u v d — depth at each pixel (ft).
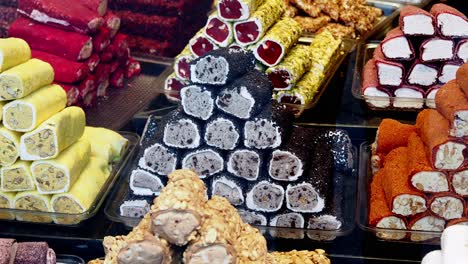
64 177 1.98
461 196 1.89
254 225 1.96
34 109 1.93
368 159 2.27
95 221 2.03
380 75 2.53
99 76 2.72
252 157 1.90
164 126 1.94
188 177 1.45
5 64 1.93
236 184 1.93
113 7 3.10
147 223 1.43
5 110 1.94
